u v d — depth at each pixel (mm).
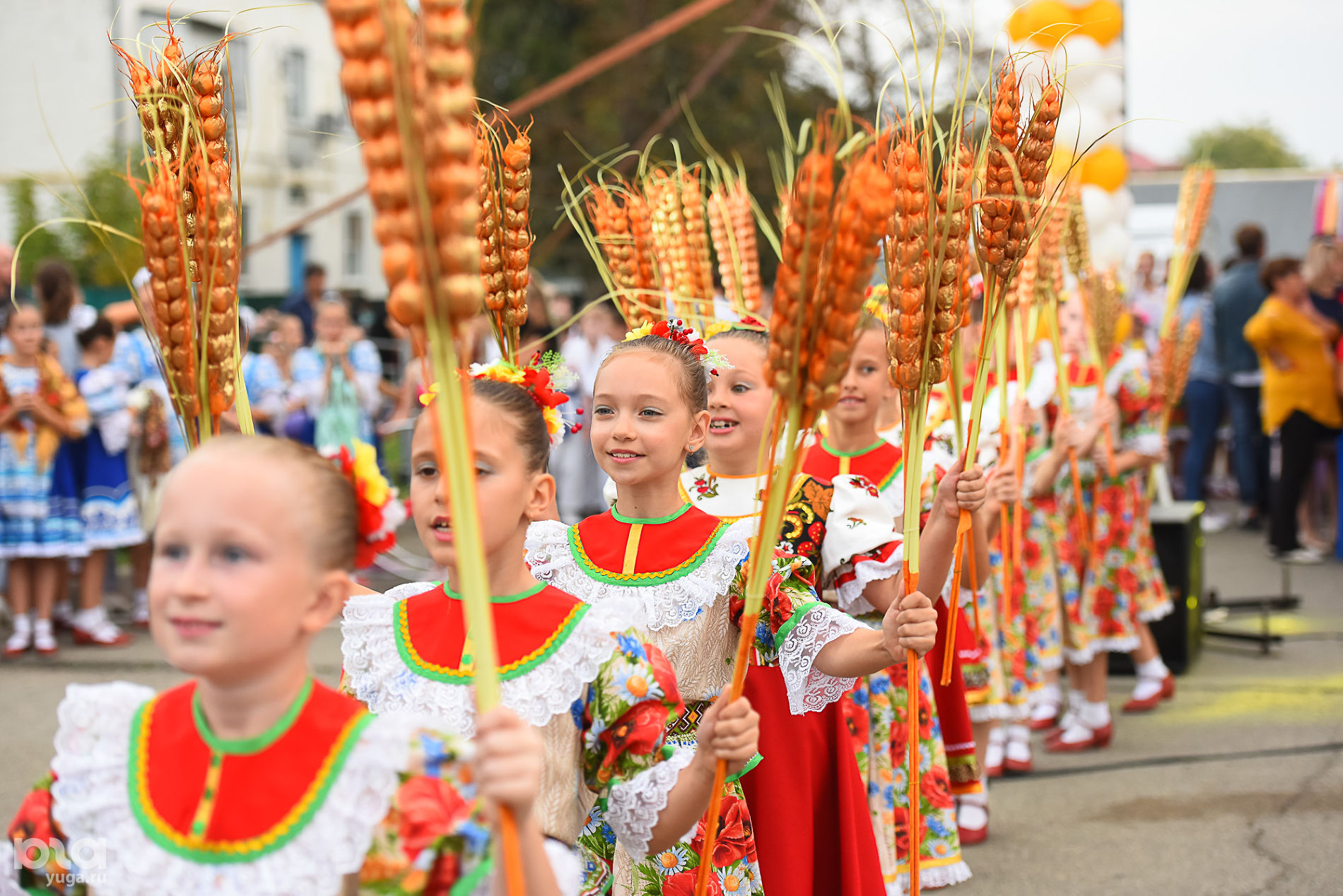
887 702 3295
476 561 1355
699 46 15578
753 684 2645
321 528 1447
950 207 2260
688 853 2318
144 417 6875
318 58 18703
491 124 2531
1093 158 6574
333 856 1423
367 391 8195
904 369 2299
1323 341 9031
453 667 1950
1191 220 6598
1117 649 5320
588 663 1888
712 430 2924
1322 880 3682
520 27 16797
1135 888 3658
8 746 4938
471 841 1459
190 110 2092
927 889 3623
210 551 1390
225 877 1425
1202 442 10484
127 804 1483
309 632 1469
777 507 1823
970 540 3178
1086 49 6426
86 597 6758
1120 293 5480
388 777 1455
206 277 2021
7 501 6379
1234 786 4598
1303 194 15164
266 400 7809
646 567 2420
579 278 16359
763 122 15539
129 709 1547
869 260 1715
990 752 4824
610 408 2473
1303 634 7059
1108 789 4633
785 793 2633
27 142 19156
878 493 2957
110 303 12453
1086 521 5258
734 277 3777
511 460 1939
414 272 1301
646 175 3561
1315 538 9781
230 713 1467
